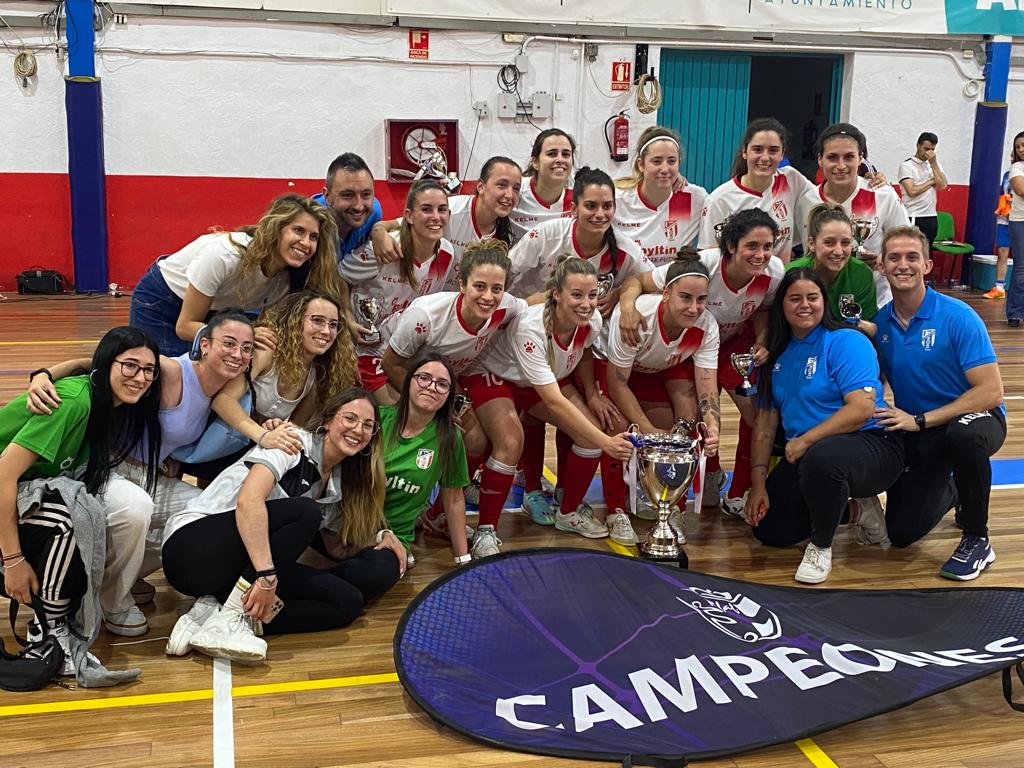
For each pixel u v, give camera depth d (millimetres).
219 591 3033
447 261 4129
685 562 3643
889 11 10492
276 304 3334
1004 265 10477
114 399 2840
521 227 4453
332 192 4051
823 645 2934
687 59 10406
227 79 9453
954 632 3025
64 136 9352
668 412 4180
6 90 9164
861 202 4480
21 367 6438
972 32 10664
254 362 3258
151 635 3127
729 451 5324
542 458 4285
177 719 2619
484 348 3830
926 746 2553
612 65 10086
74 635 2834
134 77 9297
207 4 9227
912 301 3828
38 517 2701
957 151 11062
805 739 2572
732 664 2816
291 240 3404
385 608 3379
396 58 9688
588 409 4090
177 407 3049
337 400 3189
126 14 9117
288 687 2812
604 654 2863
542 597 3174
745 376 3834
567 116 10125
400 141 9812
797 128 12781
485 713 2588
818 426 3729
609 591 3232
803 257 4402
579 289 3484
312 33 9500
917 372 3850
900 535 3955
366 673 2908
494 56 9859
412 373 3447
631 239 4332
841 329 3803
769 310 3963
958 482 3684
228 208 9734
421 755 2467
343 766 2416
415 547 3965
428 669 2771
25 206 9445
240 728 2582
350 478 3355
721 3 10125
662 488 3611
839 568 3777
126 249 9648
